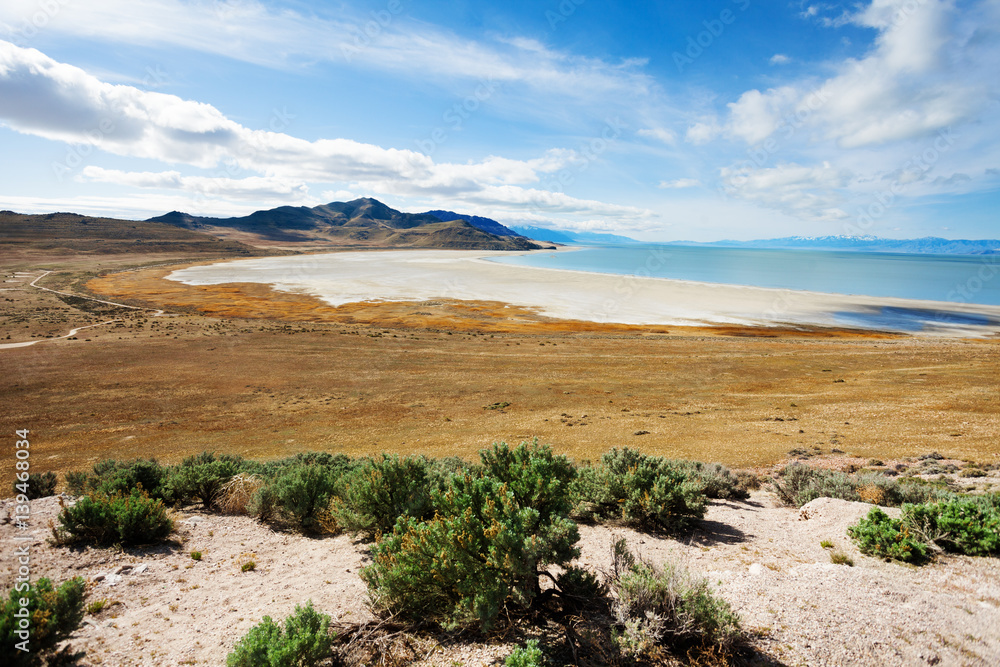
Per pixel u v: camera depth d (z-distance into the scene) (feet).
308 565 23.94
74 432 101.35
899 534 22.77
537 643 13.11
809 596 17.33
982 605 16.55
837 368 152.66
